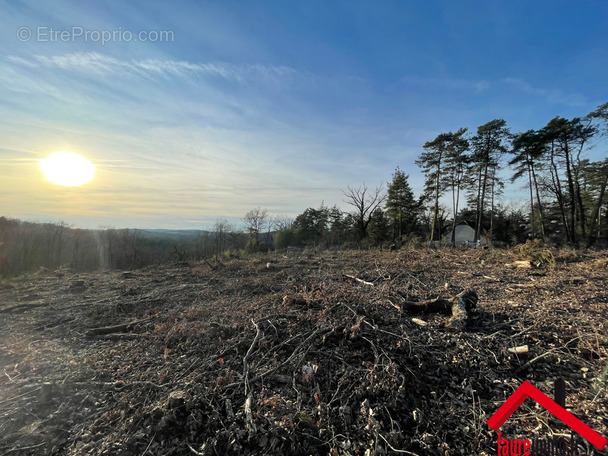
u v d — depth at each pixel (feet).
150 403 7.95
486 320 12.14
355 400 7.88
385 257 32.01
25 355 11.28
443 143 85.51
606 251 30.01
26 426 7.38
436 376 8.81
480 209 83.66
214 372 9.34
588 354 9.25
